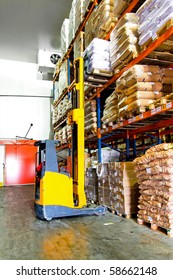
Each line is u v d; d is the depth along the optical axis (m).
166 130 5.97
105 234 3.17
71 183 4.21
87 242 2.86
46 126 12.45
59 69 9.52
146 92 3.84
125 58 4.30
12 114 11.98
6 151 11.52
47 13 8.93
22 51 11.59
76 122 4.50
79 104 4.55
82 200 4.40
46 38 10.52
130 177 4.04
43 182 4.02
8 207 5.54
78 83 4.62
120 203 4.15
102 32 5.09
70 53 7.95
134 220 3.87
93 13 5.45
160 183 3.05
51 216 3.98
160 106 3.46
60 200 4.08
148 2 3.44
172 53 3.94
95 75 4.98
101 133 5.55
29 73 12.70
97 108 5.74
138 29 3.78
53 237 3.11
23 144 11.72
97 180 5.31
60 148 9.89
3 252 2.61
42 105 12.48
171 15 2.96
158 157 3.05
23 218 4.33
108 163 4.58
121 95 4.39
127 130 5.86
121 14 4.66
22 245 2.82
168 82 3.99
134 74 3.83
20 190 9.21
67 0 8.24
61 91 8.56
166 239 2.88
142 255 2.40
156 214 3.21
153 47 3.52
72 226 3.65
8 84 12.04
